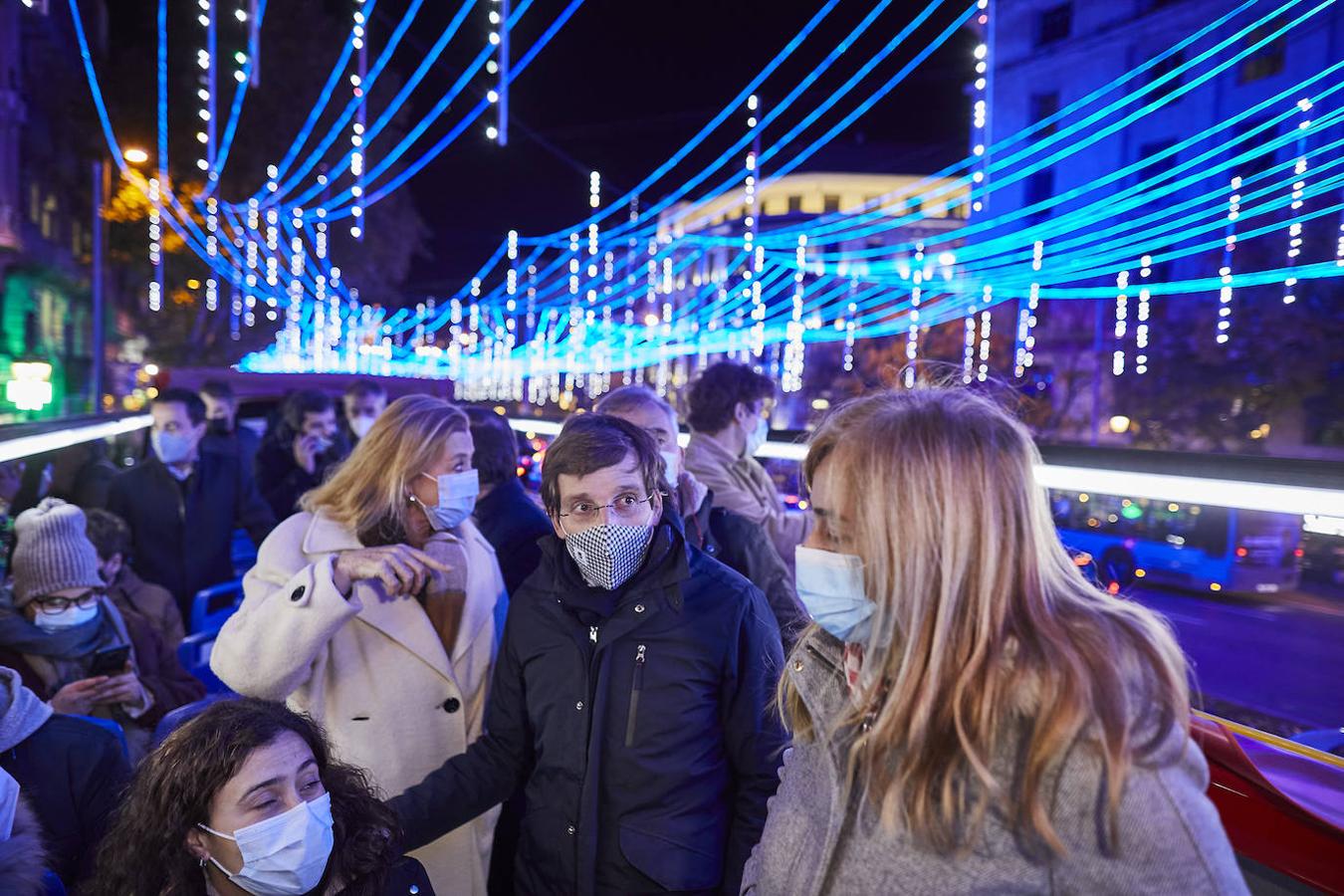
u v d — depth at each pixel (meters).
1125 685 1.07
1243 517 6.86
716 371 3.48
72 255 30.33
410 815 2.17
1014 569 1.14
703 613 2.11
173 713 2.31
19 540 2.83
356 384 6.39
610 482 2.05
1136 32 30.03
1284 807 1.89
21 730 2.13
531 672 2.19
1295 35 25.06
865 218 42.31
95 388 20.00
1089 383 25.52
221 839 1.68
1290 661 5.42
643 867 2.03
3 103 24.16
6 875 1.64
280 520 5.98
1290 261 21.08
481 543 2.75
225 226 26.94
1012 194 34.22
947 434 1.17
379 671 2.44
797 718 1.39
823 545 1.33
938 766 1.13
